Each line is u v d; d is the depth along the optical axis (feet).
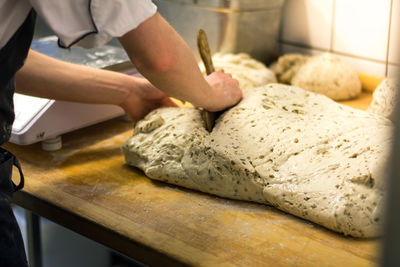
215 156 2.92
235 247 2.50
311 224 2.68
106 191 3.07
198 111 3.44
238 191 2.89
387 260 0.98
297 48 4.83
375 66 4.39
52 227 4.78
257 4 4.35
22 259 2.44
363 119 3.08
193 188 3.06
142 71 2.62
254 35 4.53
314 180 2.70
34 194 3.02
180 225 2.70
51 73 3.22
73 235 4.86
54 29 2.12
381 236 1.04
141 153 3.23
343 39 4.50
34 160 3.46
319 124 3.07
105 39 2.22
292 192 2.69
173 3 4.47
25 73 3.13
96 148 3.65
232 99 3.26
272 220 2.73
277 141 2.95
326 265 2.35
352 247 2.48
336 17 4.46
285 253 2.44
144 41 2.43
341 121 3.08
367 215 2.51
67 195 3.02
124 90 3.48
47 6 2.08
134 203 2.93
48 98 3.29
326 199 2.59
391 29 4.16
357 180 2.61
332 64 4.25
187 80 2.72
